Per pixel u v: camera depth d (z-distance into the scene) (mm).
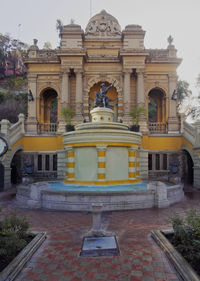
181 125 23016
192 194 15984
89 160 14656
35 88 25250
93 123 15812
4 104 39969
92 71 25609
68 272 5172
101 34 27406
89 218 9711
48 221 9328
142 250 6355
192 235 5914
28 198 12672
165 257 5898
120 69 25562
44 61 25109
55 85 25438
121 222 9094
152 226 8586
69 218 9758
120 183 14695
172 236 7215
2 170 18484
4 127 19406
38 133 24078
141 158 21797
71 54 23859
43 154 23328
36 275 5043
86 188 13445
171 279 4863
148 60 24766
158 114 29781
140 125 23281
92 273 5121
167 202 11805
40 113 25922
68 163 15625
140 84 24125
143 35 25031
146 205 11477
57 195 11398
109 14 28688
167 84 25219
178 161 22859
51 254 6113
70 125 21359
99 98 18594
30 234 7234
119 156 14906
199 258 5258
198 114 29719
